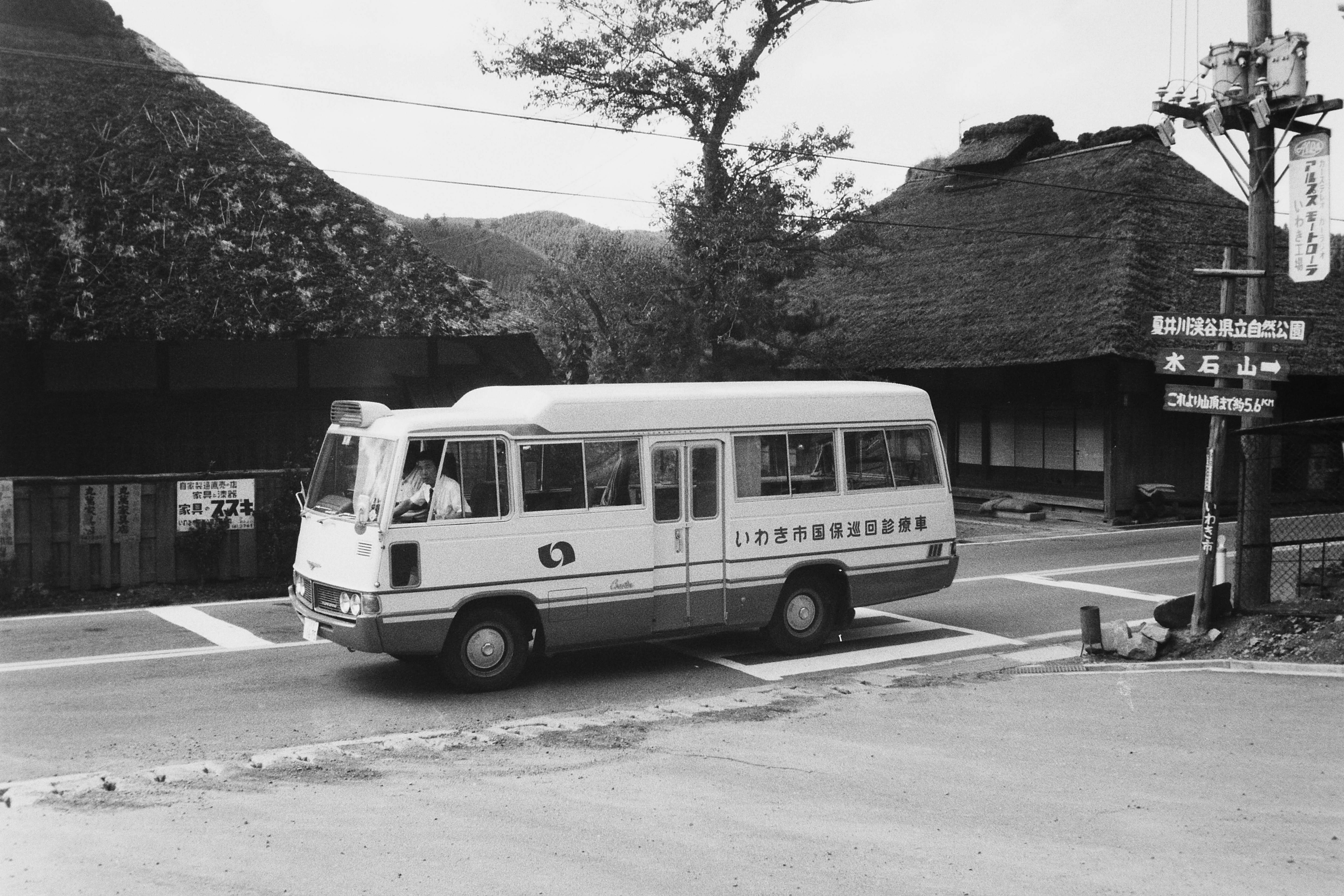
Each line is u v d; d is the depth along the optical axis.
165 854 5.89
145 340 16.44
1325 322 28.58
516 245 67.56
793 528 12.01
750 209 22.50
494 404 11.07
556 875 5.64
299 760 8.03
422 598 9.95
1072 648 12.50
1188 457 27.09
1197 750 8.08
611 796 7.11
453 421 10.19
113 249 16.94
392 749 8.37
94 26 20.55
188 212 17.81
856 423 12.53
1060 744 8.33
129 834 6.23
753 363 23.72
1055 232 29.22
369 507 9.95
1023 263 28.92
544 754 8.21
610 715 9.52
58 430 17.72
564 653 12.26
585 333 27.86
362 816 6.64
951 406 30.89
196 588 15.68
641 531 11.06
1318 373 26.72
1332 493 27.81
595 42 22.66
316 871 5.66
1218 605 11.91
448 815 6.67
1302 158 11.43
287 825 6.44
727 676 11.27
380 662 11.56
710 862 5.85
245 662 11.47
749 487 11.77
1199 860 5.86
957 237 32.44
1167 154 30.41
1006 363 25.75
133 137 18.50
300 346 18.91
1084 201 29.39
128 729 8.96
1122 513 25.89
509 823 6.51
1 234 16.45
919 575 12.91
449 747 8.42
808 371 31.62
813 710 9.60
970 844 6.13
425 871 5.68
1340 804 6.81
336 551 10.31
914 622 14.09
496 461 10.36
